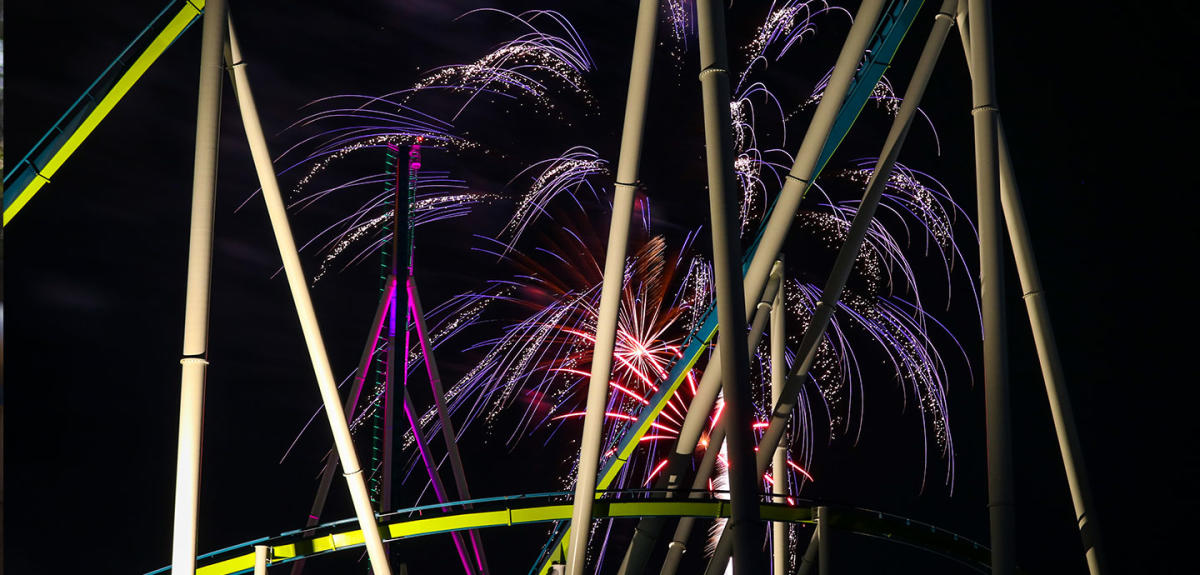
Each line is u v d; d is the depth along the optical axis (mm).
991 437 16766
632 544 26609
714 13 14938
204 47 17688
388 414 34500
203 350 17453
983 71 17672
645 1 17078
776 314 31000
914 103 22062
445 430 37625
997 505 16516
